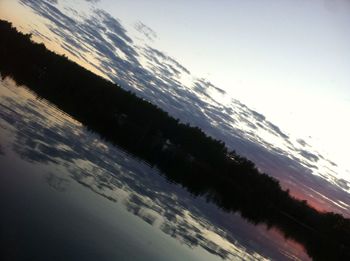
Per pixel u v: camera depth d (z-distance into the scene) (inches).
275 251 1194.0
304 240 2568.9
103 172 892.6
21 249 382.9
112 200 707.4
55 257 400.8
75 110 2373.3
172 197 1149.1
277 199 6412.4
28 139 792.3
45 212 497.0
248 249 973.8
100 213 605.3
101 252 472.7
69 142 1029.2
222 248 824.9
